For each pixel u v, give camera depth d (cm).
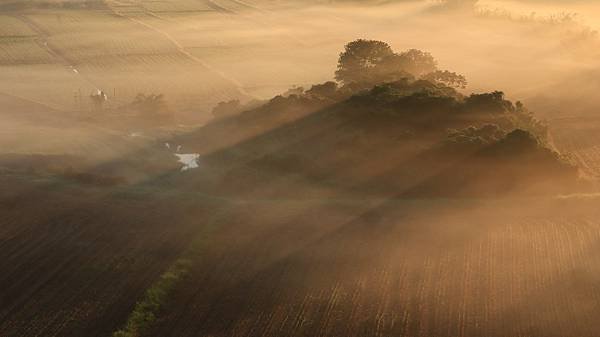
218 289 4747
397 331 4153
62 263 5150
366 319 4300
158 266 5097
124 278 4919
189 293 4694
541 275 4800
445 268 4944
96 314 4450
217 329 4244
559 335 4094
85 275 4966
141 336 4191
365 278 4841
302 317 4350
